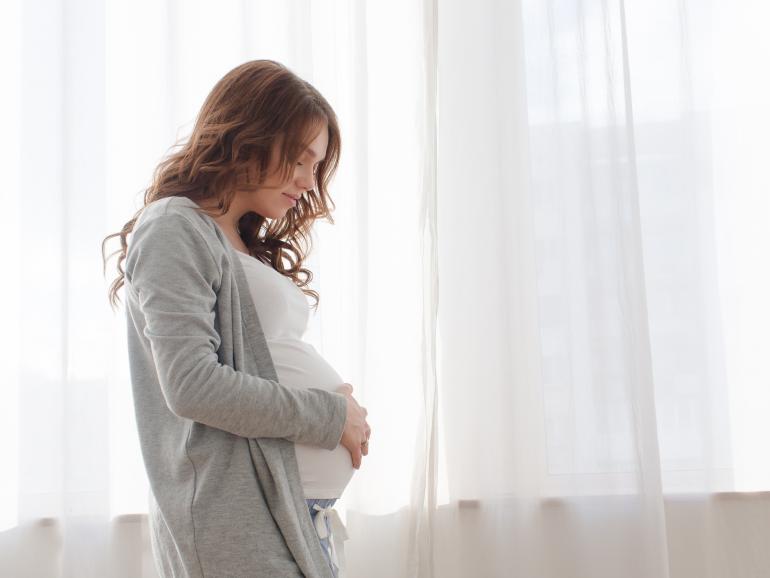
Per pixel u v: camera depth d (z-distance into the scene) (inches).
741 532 74.2
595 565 72.7
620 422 73.5
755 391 74.9
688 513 74.8
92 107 76.1
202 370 39.2
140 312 43.3
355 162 75.6
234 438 41.6
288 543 40.8
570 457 74.0
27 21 76.8
